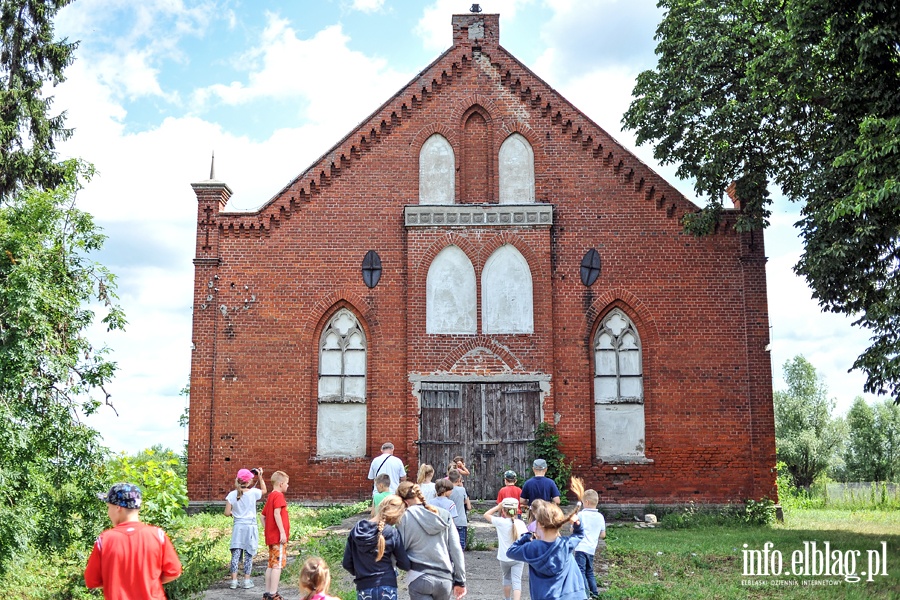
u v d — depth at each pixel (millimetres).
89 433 16047
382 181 23812
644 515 22297
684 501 22531
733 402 22844
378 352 23031
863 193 16359
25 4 26938
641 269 23422
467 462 22625
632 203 23688
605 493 22609
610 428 22984
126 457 17484
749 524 21766
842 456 66938
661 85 22203
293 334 23141
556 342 23156
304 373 22984
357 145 23906
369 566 8914
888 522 26328
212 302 23203
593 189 23781
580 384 22953
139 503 7922
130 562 7590
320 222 23578
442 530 9391
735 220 23406
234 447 22641
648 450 22750
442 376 22891
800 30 18062
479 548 16812
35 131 26734
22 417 15352
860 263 18141
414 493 9555
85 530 16375
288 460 22641
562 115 24094
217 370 22938
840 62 18438
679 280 23344
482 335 23109
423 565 9211
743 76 21125
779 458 62781
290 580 14336
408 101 24141
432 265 23453
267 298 23250
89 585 7648
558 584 8953
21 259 16047
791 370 73750
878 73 18125
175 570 7926
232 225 23516
